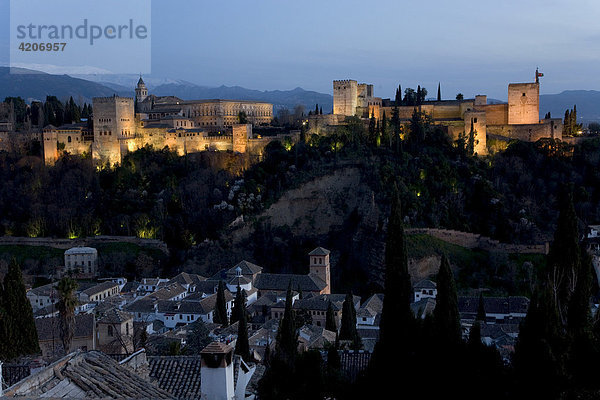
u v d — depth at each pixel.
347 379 51.56
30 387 28.48
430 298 139.75
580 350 41.81
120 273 190.12
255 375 48.97
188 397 38.09
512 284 166.88
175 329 125.31
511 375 42.31
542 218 195.50
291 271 195.50
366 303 142.75
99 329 92.81
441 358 45.47
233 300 148.25
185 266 190.12
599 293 142.00
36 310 132.00
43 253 195.88
